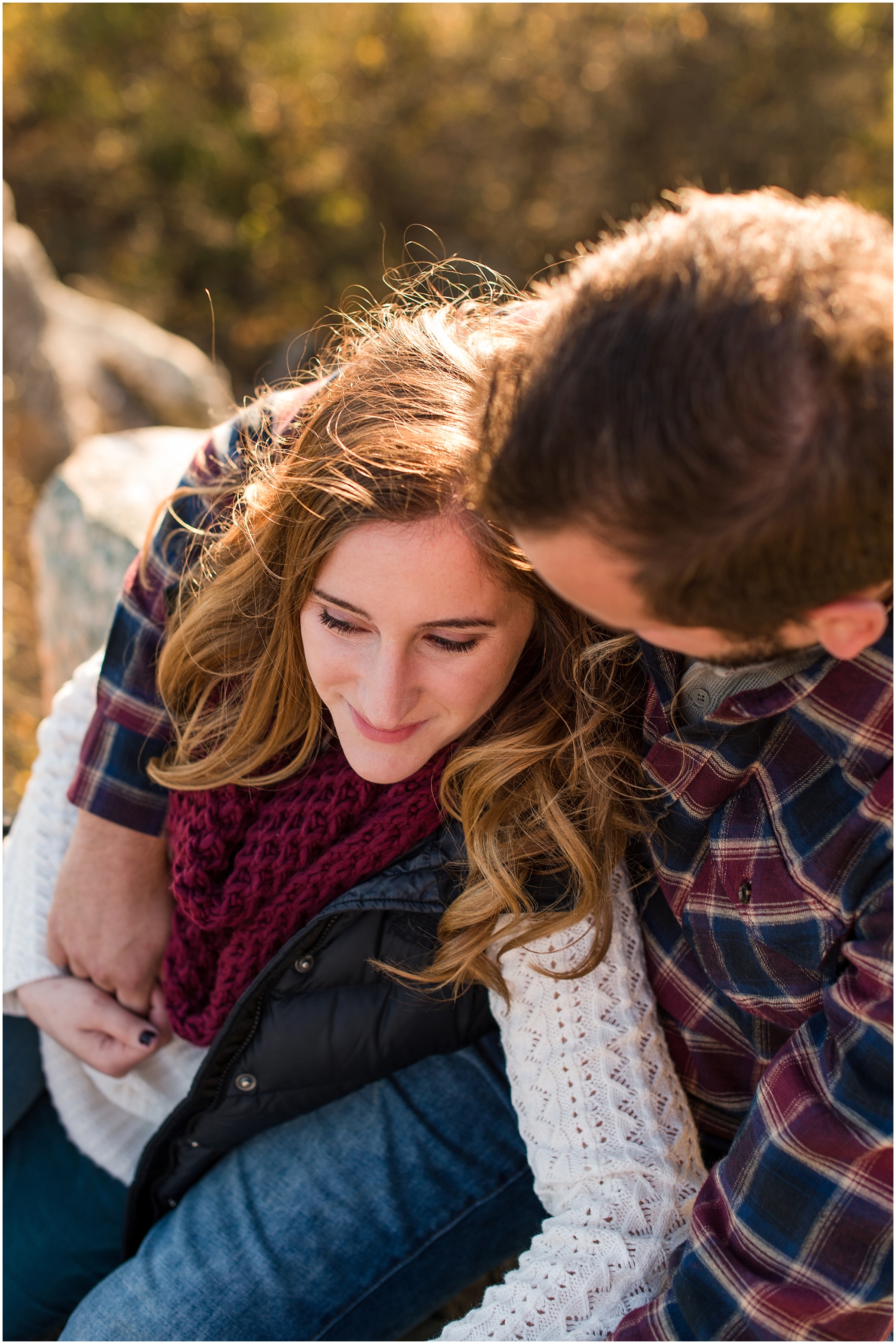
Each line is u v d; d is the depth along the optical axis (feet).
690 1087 3.85
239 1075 3.99
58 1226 4.50
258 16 27.66
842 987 2.95
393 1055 4.10
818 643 2.76
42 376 12.93
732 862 3.29
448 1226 4.06
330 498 3.10
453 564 2.96
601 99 27.78
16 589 10.52
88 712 4.70
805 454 2.05
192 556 4.19
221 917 3.92
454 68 29.35
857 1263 2.84
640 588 2.26
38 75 24.48
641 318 2.08
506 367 2.58
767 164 26.55
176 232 25.98
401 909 3.75
